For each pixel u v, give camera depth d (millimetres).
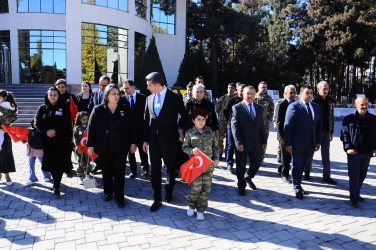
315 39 30297
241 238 3410
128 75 19938
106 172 4406
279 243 3311
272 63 29219
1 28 18062
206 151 3969
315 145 4820
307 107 4758
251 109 4781
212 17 25516
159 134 4109
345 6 28188
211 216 4012
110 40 18891
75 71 17594
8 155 5016
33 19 17875
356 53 27281
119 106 4254
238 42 29266
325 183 5523
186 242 3305
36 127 4805
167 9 24203
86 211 4109
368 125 4309
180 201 4570
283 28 33031
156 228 3631
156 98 4164
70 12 17203
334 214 4109
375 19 31609
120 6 19188
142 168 5730
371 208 4332
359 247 3250
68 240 3309
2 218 3834
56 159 4555
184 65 21359
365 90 35094
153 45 18547
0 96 4867
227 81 29031
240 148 4637
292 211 4203
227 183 5477
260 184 5430
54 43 18203
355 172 4363
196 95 5242
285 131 4797
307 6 35750
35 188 5012
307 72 37906
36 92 15492
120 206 4258
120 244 3240
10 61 18234
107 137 4172
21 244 3203
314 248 3215
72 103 5441
